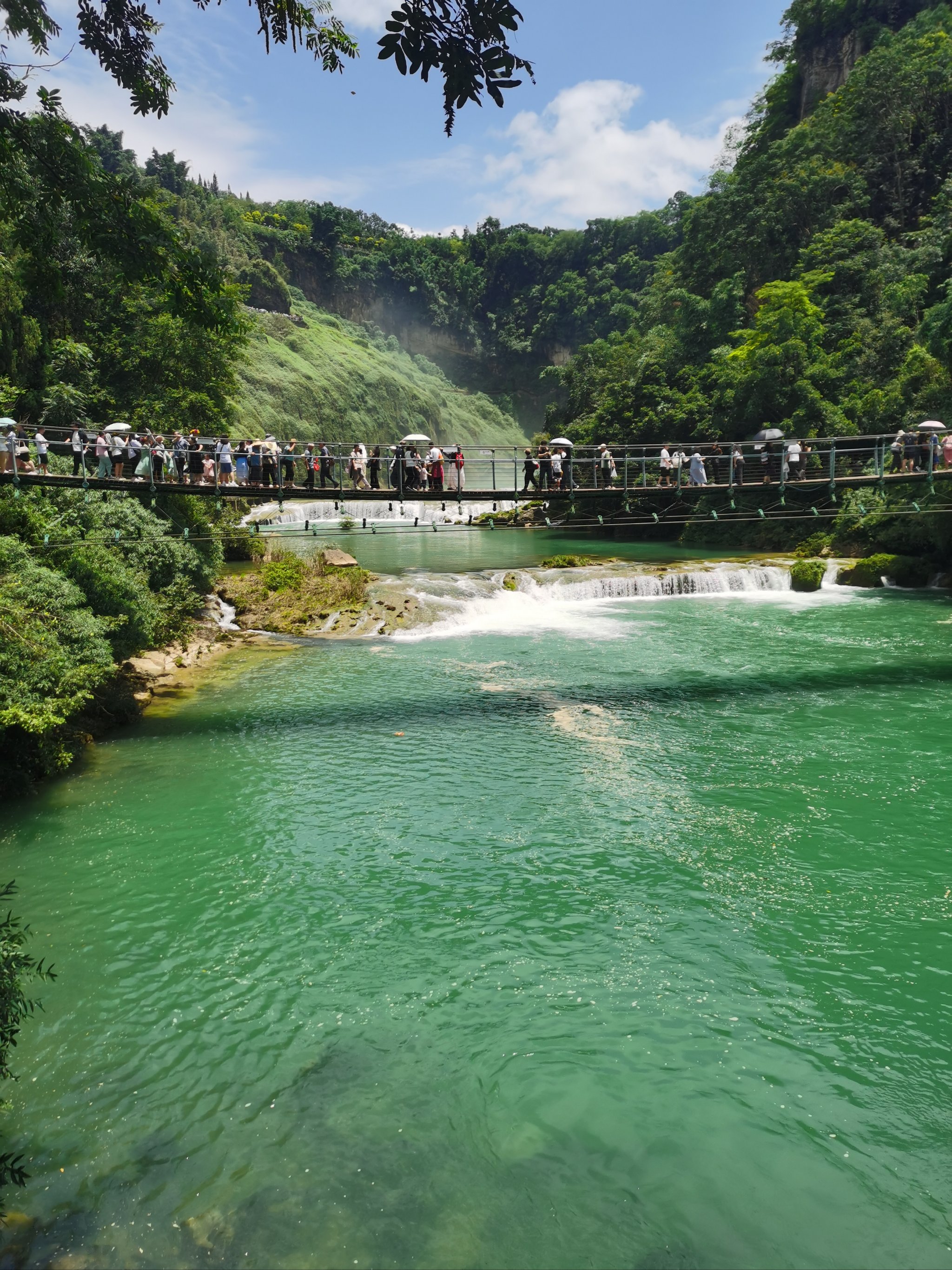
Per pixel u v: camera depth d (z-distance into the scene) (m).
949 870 11.90
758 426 48.16
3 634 14.49
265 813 13.93
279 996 9.39
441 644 25.11
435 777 15.38
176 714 18.97
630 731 17.61
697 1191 6.89
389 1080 8.14
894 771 15.30
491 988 9.52
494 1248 6.36
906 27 65.38
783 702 19.39
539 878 11.84
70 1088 8.01
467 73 4.46
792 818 13.53
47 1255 6.24
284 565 31.75
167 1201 6.76
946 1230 6.52
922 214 58.53
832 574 35.16
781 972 9.73
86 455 23.30
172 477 24.86
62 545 18.73
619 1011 9.10
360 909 11.09
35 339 36.19
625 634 26.20
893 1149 7.32
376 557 41.38
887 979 9.59
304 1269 6.17
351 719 18.55
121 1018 9.02
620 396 57.72
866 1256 6.30
